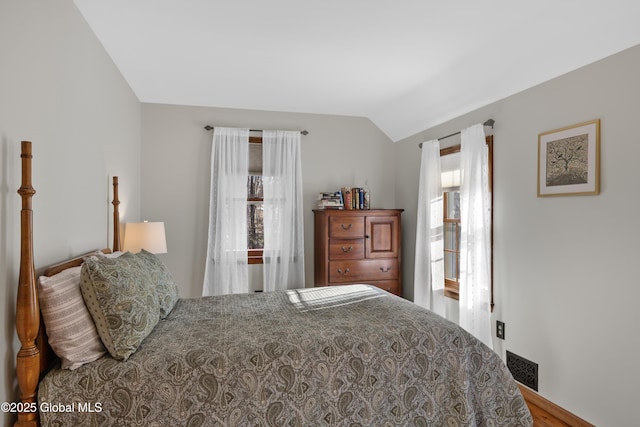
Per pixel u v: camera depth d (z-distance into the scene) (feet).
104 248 8.69
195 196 13.23
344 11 7.21
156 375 5.10
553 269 8.25
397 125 14.17
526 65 8.39
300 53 9.15
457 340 6.39
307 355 5.73
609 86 7.07
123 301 5.33
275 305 8.11
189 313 7.51
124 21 7.59
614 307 7.00
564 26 7.04
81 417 4.80
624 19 6.35
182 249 13.12
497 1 6.74
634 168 6.66
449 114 11.73
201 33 8.14
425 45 8.60
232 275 12.94
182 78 10.84
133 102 11.80
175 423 5.00
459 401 6.07
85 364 5.10
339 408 5.64
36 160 5.48
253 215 13.89
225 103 13.12
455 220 11.87
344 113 14.43
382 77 10.65
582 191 7.55
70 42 6.68
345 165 14.74
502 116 9.73
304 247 14.23
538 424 7.91
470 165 10.13
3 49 4.66
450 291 11.84
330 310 7.58
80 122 7.19
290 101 12.96
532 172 8.80
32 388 4.84
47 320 5.05
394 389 5.92
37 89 5.51
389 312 7.25
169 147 13.04
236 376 5.35
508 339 9.46
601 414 7.23
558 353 8.14
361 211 13.00
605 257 7.16
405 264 14.61
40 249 5.61
